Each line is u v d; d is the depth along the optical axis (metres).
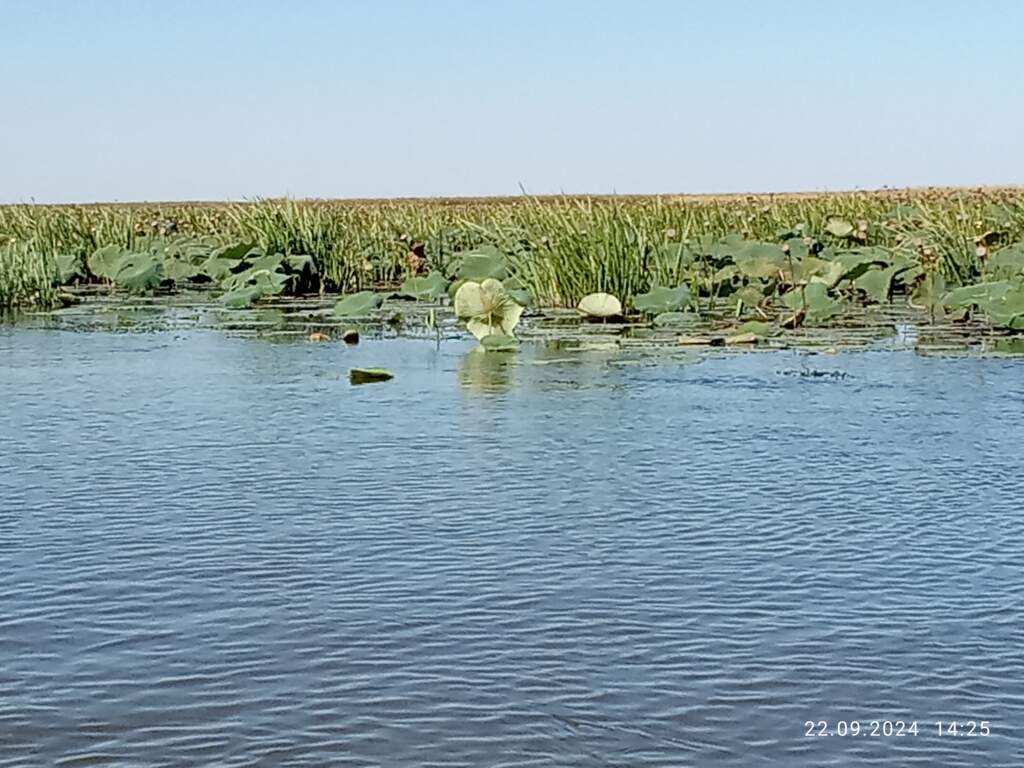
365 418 8.28
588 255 14.70
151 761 3.70
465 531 5.78
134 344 12.05
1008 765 3.71
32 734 3.85
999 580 5.13
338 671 4.29
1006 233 17.47
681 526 5.86
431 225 21.16
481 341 11.48
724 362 10.58
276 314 14.80
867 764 3.71
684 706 4.05
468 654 4.42
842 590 5.02
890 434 7.70
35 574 5.22
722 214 20.22
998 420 8.06
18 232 21.36
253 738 3.83
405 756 3.73
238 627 4.66
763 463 7.01
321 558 5.41
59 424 8.15
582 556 5.42
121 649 4.47
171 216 28.30
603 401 8.81
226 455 7.25
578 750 3.77
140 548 5.55
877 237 19.34
